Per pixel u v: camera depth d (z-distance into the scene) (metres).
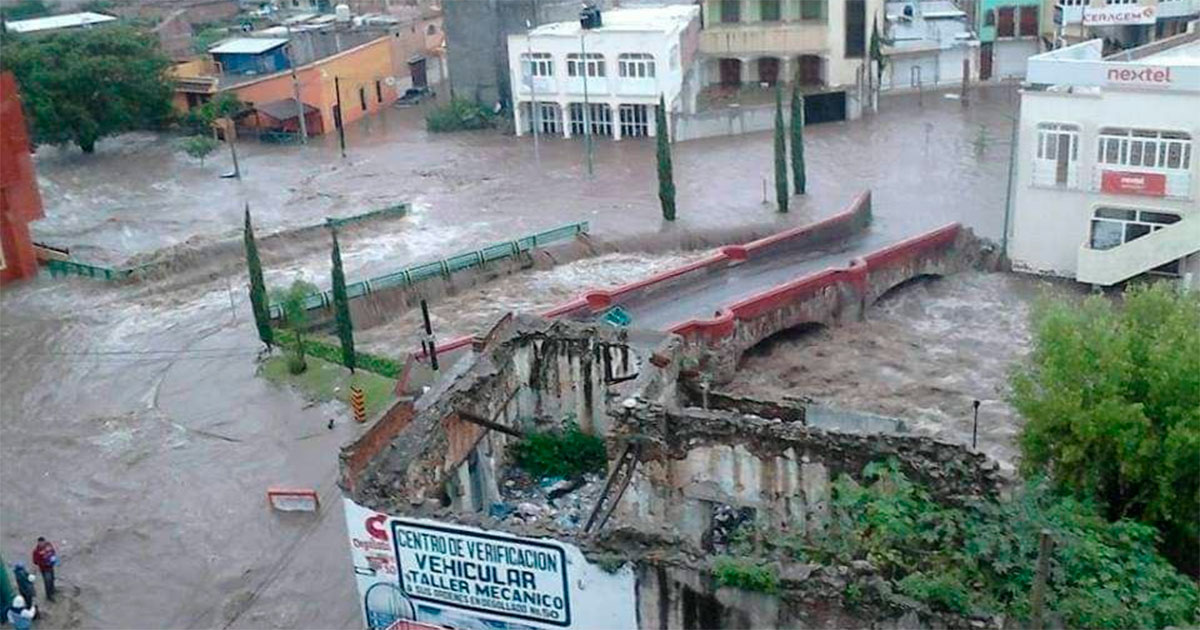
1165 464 23.61
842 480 22.97
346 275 55.06
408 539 22.67
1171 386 24.25
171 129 90.06
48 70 81.06
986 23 85.62
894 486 22.56
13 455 38.59
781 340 44.31
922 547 20.61
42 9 123.88
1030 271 49.19
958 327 44.78
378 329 48.69
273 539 31.78
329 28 99.06
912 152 68.94
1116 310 41.59
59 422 41.09
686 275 47.78
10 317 52.53
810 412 27.12
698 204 61.78
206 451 37.44
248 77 93.31
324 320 47.91
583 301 44.22
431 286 52.19
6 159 55.81
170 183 75.62
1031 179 47.75
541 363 30.25
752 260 49.84
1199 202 44.22
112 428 40.03
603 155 74.38
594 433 30.45
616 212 61.59
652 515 25.61
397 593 23.38
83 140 83.50
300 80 86.81
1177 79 43.12
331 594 28.94
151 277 56.34
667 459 25.23
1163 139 44.38
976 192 59.97
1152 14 70.19
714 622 20.41
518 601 22.22
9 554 32.12
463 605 22.89
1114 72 44.44
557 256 56.00
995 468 22.81
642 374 27.30
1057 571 19.47
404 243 59.66
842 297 45.12
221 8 124.38
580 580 21.42
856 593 18.98
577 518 27.64
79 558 31.67
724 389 40.41
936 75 86.06
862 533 21.42
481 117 85.25
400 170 75.00
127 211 69.12
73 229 65.62
